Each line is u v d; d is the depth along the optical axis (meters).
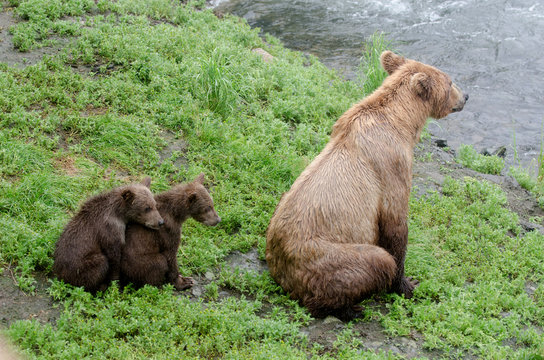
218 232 7.83
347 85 13.58
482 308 7.20
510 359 6.32
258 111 10.80
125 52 11.16
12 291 6.17
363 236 6.79
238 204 8.29
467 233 8.88
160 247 6.50
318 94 12.09
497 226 9.22
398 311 6.86
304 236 6.55
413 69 7.44
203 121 9.73
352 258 6.41
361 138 6.88
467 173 11.20
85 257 6.07
